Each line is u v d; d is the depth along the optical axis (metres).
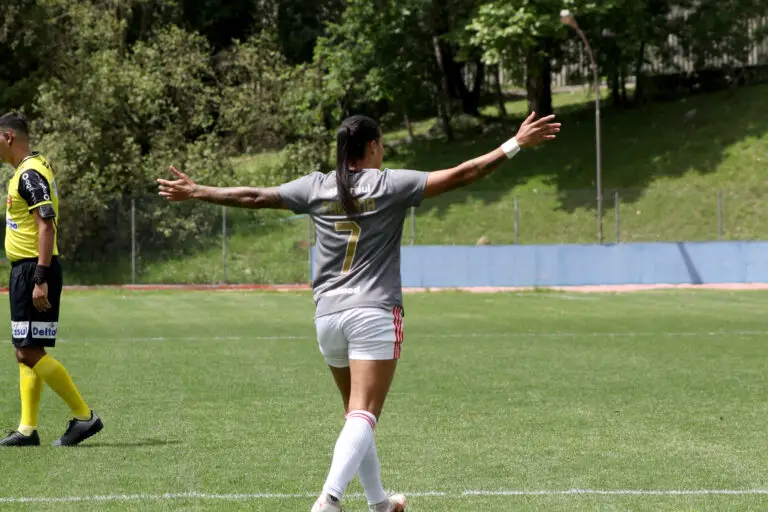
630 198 59.91
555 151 69.62
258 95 68.69
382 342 8.15
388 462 11.61
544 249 52.50
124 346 24.78
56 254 12.44
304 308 38.62
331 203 8.34
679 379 18.58
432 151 74.62
